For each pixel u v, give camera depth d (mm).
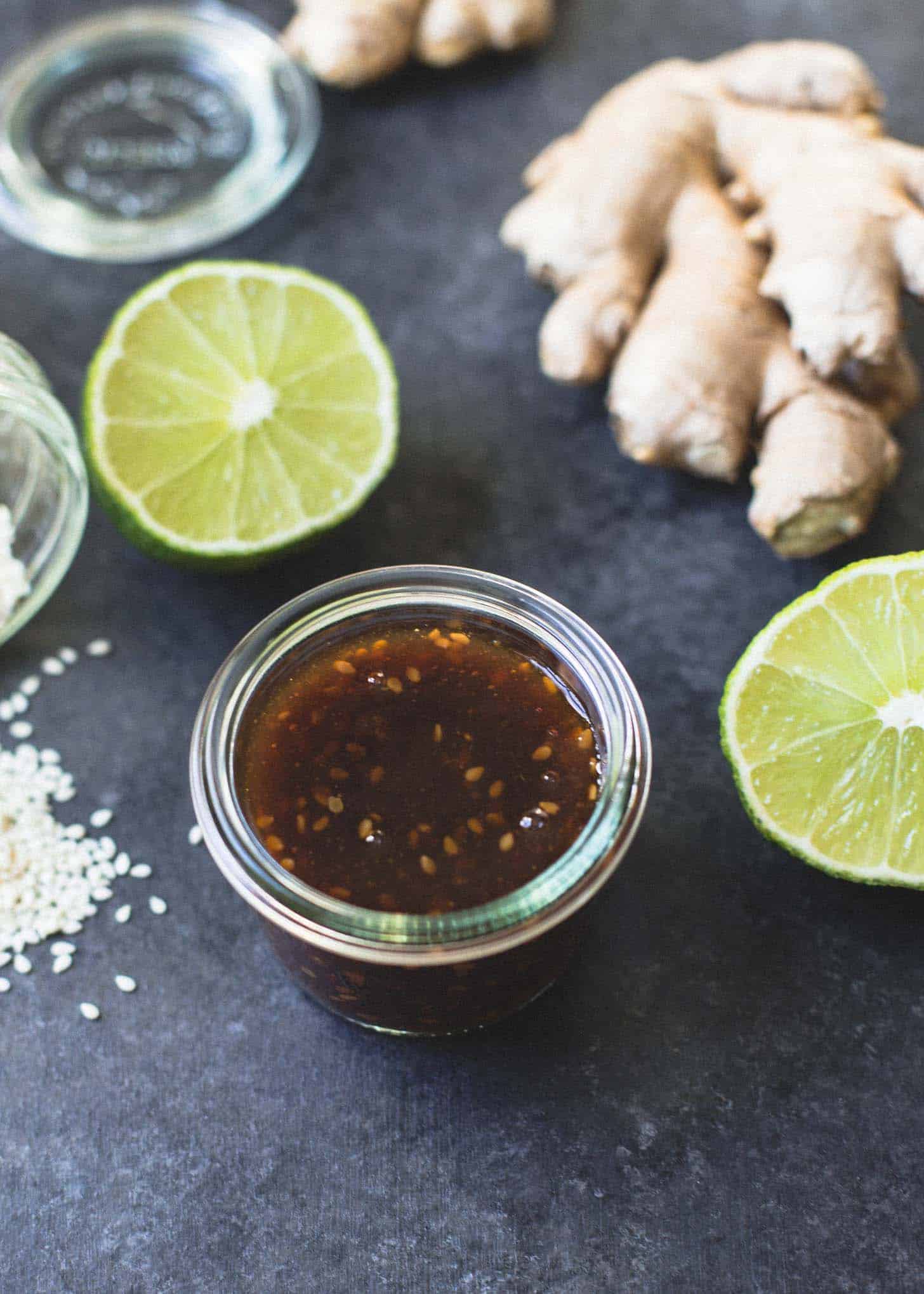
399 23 392
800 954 303
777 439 328
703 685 327
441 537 343
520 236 359
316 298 337
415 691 290
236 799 279
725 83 363
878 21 406
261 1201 286
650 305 344
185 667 332
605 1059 296
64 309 372
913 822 295
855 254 322
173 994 303
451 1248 282
